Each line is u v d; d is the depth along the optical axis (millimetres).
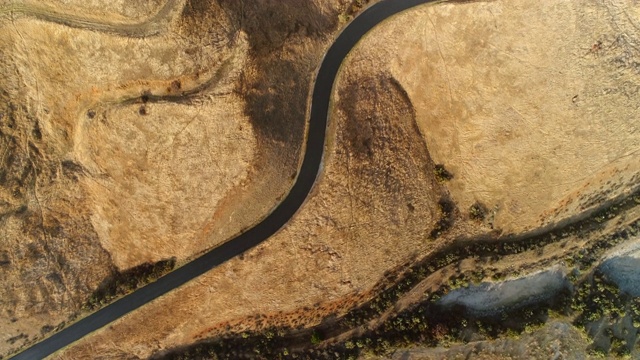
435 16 30484
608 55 30406
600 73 30594
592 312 33156
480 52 30812
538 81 30953
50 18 27641
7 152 30641
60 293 32188
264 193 30344
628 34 30297
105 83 28094
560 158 32000
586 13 30000
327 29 30672
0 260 31438
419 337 32969
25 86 29625
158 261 31875
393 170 31781
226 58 27562
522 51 30609
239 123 28156
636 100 30875
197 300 32281
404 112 32156
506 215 33000
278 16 28938
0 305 31812
